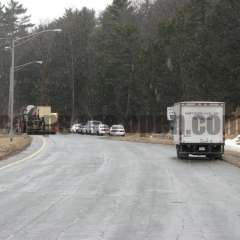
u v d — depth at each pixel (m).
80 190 24.44
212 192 23.86
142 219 17.08
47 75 153.00
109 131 116.31
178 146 45.81
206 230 15.32
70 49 150.38
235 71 73.19
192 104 45.41
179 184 26.97
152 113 104.31
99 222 16.58
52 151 53.91
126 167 36.72
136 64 115.69
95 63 133.50
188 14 84.94
